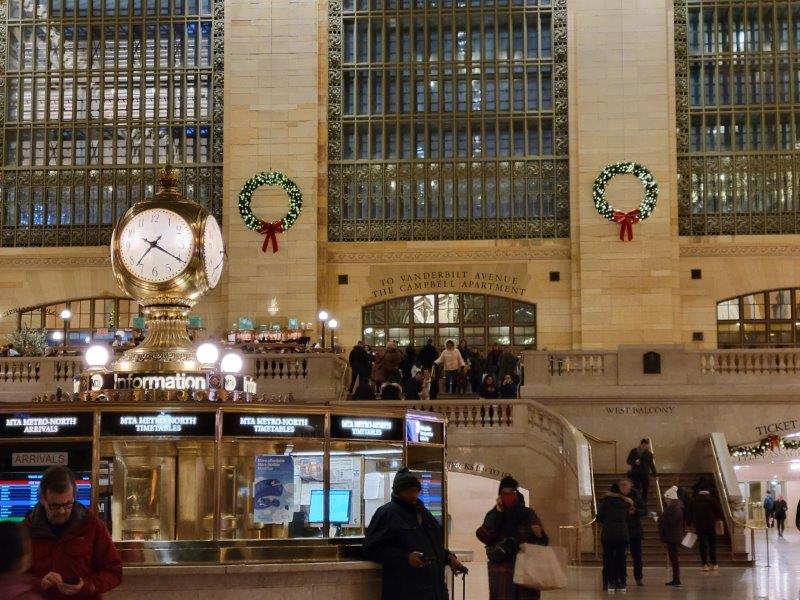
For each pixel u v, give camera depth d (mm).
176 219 10055
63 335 39219
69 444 9281
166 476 9406
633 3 38875
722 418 30766
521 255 39000
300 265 38688
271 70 39406
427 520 9688
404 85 40031
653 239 38156
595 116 38688
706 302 38500
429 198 39656
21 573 5977
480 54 39906
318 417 9742
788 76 39188
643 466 27062
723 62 39250
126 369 9750
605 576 19750
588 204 38469
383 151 39781
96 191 39969
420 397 30891
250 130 39219
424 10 40031
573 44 39125
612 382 31047
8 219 40125
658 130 38469
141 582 8984
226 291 38812
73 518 7641
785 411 30672
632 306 38031
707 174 38906
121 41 40438
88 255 39688
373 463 10133
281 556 9531
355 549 9836
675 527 20703
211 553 9352
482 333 39156
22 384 30516
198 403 9359
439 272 39250
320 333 38938
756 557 27531
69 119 40250
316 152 39125
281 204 38875
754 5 39250
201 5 40250
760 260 38500
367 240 39531
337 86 39906
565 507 27750
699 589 20062
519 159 39375
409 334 39312
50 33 40531
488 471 28234
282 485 9633
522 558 10992
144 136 40031
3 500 9320
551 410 28562
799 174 38750
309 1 39562
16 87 40562
